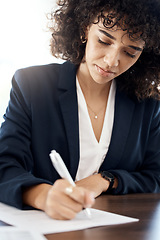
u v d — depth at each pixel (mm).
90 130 1455
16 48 4324
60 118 1412
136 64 1546
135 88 1558
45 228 785
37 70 1479
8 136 1307
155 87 1595
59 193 872
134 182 1415
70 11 1479
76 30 1457
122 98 1544
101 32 1210
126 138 1511
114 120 1507
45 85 1439
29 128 1383
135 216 958
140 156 1592
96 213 954
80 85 1486
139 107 1572
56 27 1578
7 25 4230
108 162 1489
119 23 1188
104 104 1522
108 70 1258
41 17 4250
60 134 1400
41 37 4312
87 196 868
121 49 1231
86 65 1449
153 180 1499
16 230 754
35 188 1017
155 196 1340
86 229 806
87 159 1450
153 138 1622
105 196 1300
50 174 1409
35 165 1406
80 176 1453
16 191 996
